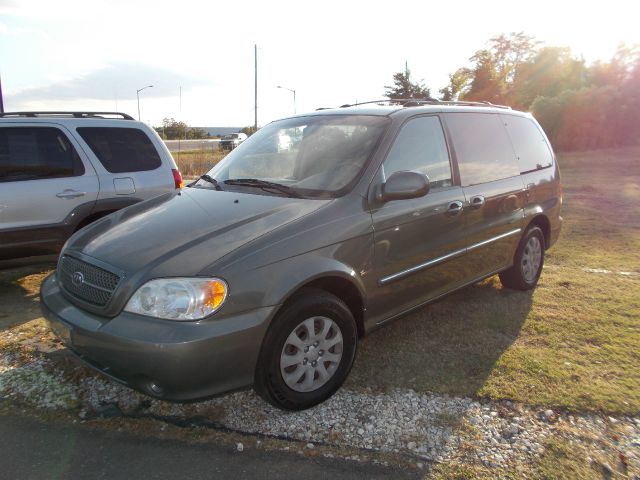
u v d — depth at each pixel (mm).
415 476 2633
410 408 3217
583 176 16297
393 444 2881
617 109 24953
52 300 3271
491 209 4551
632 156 21297
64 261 3404
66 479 2617
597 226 8711
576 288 5449
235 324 2758
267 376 2959
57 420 3113
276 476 2635
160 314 2709
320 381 3219
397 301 3750
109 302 2855
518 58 45719
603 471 2668
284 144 4211
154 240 3104
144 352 2633
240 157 4406
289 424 3068
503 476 2627
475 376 3588
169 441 2918
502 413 3156
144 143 6031
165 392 2705
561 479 2605
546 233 5582
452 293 4312
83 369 3695
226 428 3031
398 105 4363
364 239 3402
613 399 3287
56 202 5285
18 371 3678
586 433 2967
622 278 5812
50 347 4062
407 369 3695
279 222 3166
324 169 3721
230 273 2791
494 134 4879
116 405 3268
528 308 4863
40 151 5289
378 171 3611
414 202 3789
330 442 2902
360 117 4070
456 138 4375
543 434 2955
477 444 2873
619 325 4457
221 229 3137
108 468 2697
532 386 3449
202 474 2652
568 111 25531
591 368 3697
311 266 3070
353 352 3367
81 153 5520
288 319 2973
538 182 5293
